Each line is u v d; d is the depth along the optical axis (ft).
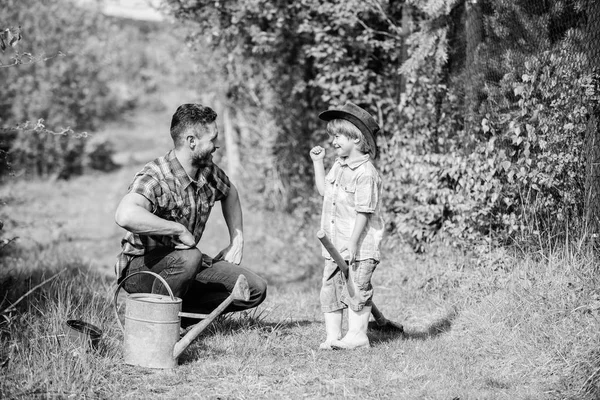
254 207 38.55
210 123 14.21
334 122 14.74
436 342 15.74
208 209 15.01
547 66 17.81
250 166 39.78
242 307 15.38
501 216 19.30
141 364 13.30
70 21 60.39
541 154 17.83
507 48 19.29
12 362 12.85
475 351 15.01
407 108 23.27
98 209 46.44
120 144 82.02
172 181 14.12
